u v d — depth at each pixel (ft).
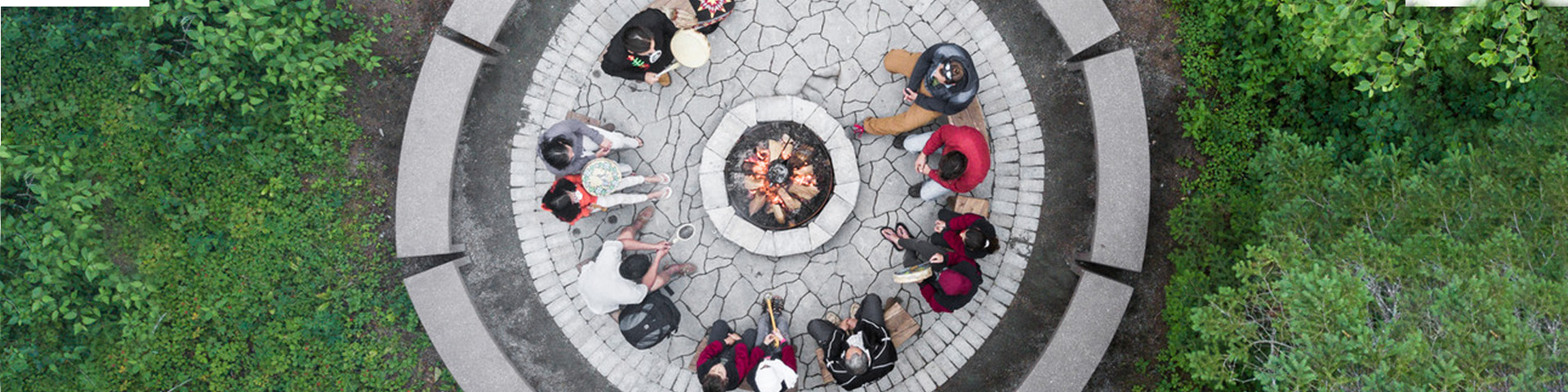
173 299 27.45
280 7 26.63
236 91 26.02
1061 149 27.50
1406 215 20.56
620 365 28.19
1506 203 19.29
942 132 23.04
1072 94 27.45
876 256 27.73
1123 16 27.50
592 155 23.89
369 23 27.32
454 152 26.20
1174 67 27.37
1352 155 25.88
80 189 25.32
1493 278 17.66
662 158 27.58
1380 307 19.61
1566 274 18.43
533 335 28.14
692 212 27.68
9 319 26.61
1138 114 25.88
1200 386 26.81
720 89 27.50
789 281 27.86
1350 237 19.84
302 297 27.58
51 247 25.64
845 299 27.86
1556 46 19.90
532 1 27.53
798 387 28.07
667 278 27.07
